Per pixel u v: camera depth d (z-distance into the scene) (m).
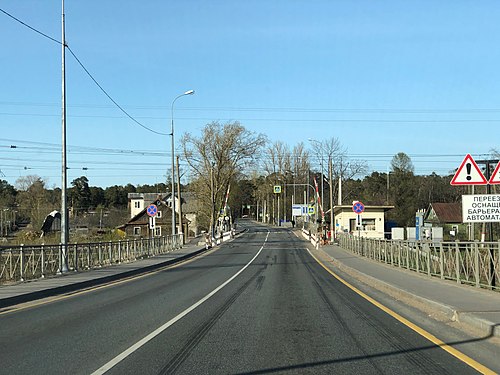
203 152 72.50
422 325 10.69
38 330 10.37
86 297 15.85
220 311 12.72
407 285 16.47
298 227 104.94
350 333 9.89
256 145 74.50
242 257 37.84
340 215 60.28
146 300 14.95
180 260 34.66
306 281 20.53
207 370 7.29
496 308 11.38
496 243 14.12
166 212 84.38
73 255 23.83
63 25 23.70
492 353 8.17
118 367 7.46
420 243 20.30
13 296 14.70
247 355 8.16
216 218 73.69
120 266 27.25
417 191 92.06
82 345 8.94
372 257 30.59
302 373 7.12
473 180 13.45
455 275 16.75
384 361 7.74
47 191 109.88
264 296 15.69
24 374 7.11
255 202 178.25
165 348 8.68
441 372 7.11
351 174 94.38
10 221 89.44
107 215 118.31
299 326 10.64
